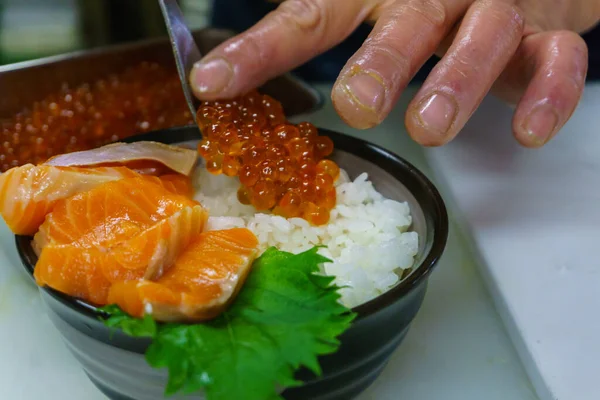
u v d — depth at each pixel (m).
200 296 0.25
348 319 0.24
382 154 0.32
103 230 0.27
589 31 0.49
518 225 0.34
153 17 0.65
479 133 0.41
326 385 0.26
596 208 0.35
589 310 0.30
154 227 0.26
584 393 0.28
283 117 0.34
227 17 0.56
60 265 0.25
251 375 0.23
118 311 0.25
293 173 0.30
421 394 0.29
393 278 0.28
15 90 0.40
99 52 0.42
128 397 0.27
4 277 0.33
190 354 0.24
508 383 0.29
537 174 0.38
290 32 0.35
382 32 0.31
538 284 0.32
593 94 0.44
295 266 0.26
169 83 0.42
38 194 0.27
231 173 0.31
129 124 0.39
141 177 0.29
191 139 0.33
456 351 0.30
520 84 0.35
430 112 0.29
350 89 0.29
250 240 0.27
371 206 0.31
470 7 0.32
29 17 0.72
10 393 0.28
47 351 0.30
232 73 0.33
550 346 0.29
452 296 0.33
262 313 0.25
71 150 0.36
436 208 0.29
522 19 0.32
